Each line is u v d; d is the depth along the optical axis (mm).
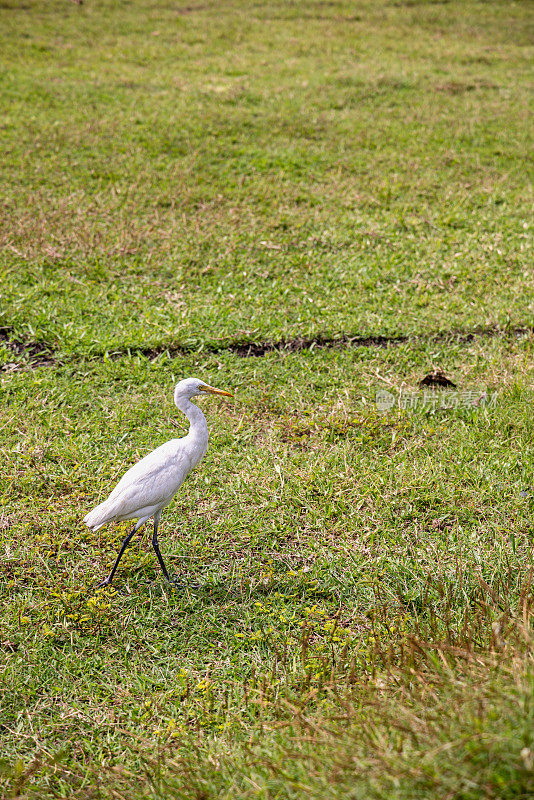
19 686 6770
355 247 15789
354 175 19625
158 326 12656
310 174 19547
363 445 10219
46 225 15852
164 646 7348
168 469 8055
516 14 37875
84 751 6312
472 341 12703
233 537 8703
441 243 15969
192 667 7125
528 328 12977
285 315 13203
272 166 20047
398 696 6023
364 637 7254
